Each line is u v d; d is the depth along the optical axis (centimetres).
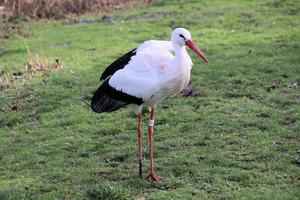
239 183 1044
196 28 2142
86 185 1073
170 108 1430
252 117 1338
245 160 1137
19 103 1529
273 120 1312
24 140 1323
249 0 2483
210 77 1614
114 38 2073
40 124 1405
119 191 1002
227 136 1243
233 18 2216
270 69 1642
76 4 2497
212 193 1009
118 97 1088
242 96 1483
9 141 1323
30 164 1194
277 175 1064
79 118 1409
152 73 1055
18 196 1027
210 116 1357
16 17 2405
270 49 1828
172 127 1321
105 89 1106
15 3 2431
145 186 1049
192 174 1091
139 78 1059
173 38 1084
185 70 1055
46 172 1143
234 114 1364
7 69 1795
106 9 2519
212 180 1055
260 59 1736
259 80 1569
